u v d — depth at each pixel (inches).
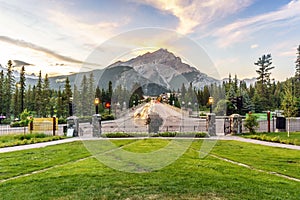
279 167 215.5
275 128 585.0
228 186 161.0
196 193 148.5
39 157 262.7
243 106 1113.4
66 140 418.6
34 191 153.3
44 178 180.1
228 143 367.2
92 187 159.2
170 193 148.5
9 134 510.3
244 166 219.1
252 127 502.3
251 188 157.4
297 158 254.4
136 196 144.0
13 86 1286.9
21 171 203.3
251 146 338.3
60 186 161.8
